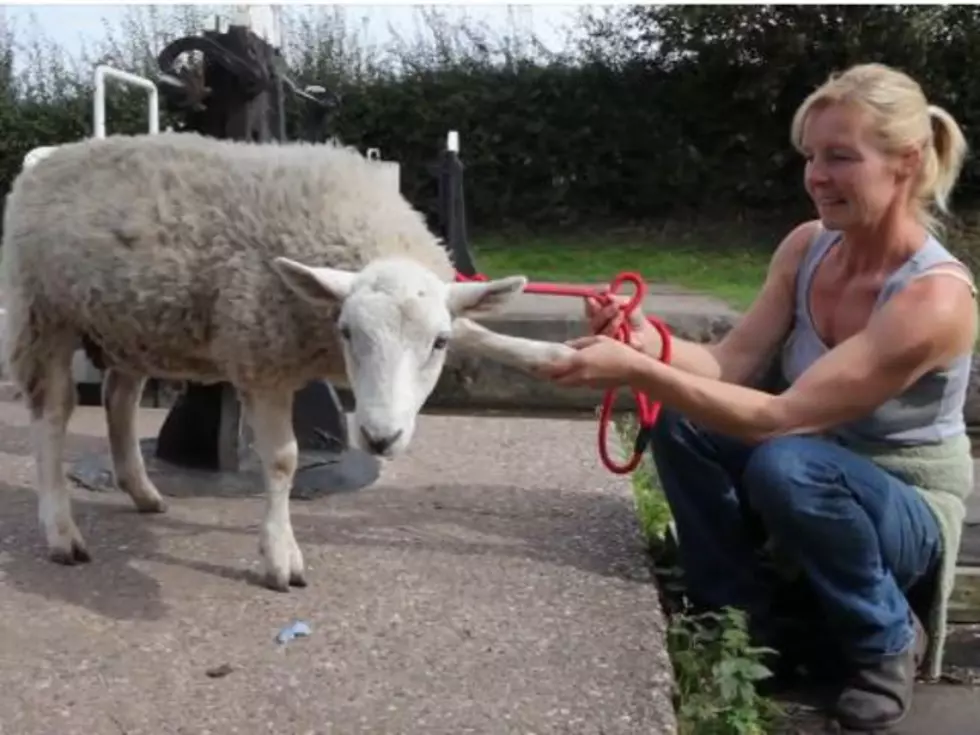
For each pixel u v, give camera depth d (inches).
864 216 122.2
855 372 117.3
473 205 588.4
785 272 140.2
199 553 143.8
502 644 120.3
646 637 122.7
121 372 150.1
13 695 107.3
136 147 138.9
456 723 103.8
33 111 580.7
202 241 130.6
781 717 126.6
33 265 139.0
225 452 175.9
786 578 136.8
